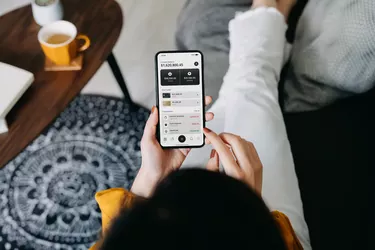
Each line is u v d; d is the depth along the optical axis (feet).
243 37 3.74
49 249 4.39
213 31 4.37
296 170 3.39
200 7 4.57
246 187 1.08
